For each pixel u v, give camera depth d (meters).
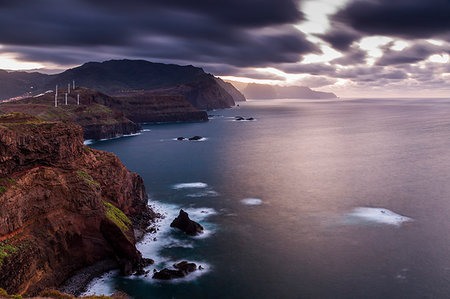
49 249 58.22
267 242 74.00
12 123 63.25
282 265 64.75
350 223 83.31
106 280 60.88
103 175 80.56
